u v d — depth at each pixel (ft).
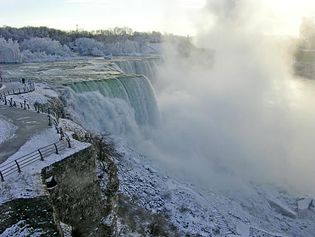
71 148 72.28
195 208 121.08
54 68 252.21
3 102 119.65
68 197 67.62
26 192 57.06
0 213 52.65
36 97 132.67
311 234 132.98
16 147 75.51
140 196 113.60
